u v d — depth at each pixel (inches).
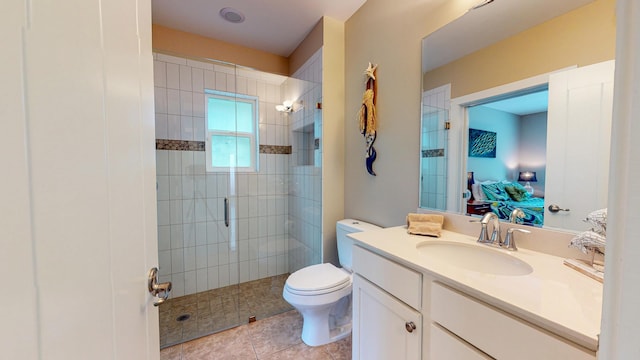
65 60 13.0
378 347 41.6
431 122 53.5
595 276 28.4
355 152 77.4
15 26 10.4
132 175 21.3
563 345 20.8
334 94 80.3
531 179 38.1
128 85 20.6
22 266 10.5
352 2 71.0
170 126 86.0
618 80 10.2
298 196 100.5
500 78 42.1
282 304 83.0
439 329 31.7
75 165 13.7
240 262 99.6
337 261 83.6
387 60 64.0
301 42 92.4
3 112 9.9
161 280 85.9
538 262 33.8
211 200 93.9
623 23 10.0
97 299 15.5
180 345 62.6
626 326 9.9
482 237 42.1
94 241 15.3
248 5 71.9
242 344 62.9
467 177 47.1
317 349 60.8
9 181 10.1
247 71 95.6
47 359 11.5
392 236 47.7
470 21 46.1
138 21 23.2
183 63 86.4
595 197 32.0
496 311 25.5
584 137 32.9
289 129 105.1
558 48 35.3
